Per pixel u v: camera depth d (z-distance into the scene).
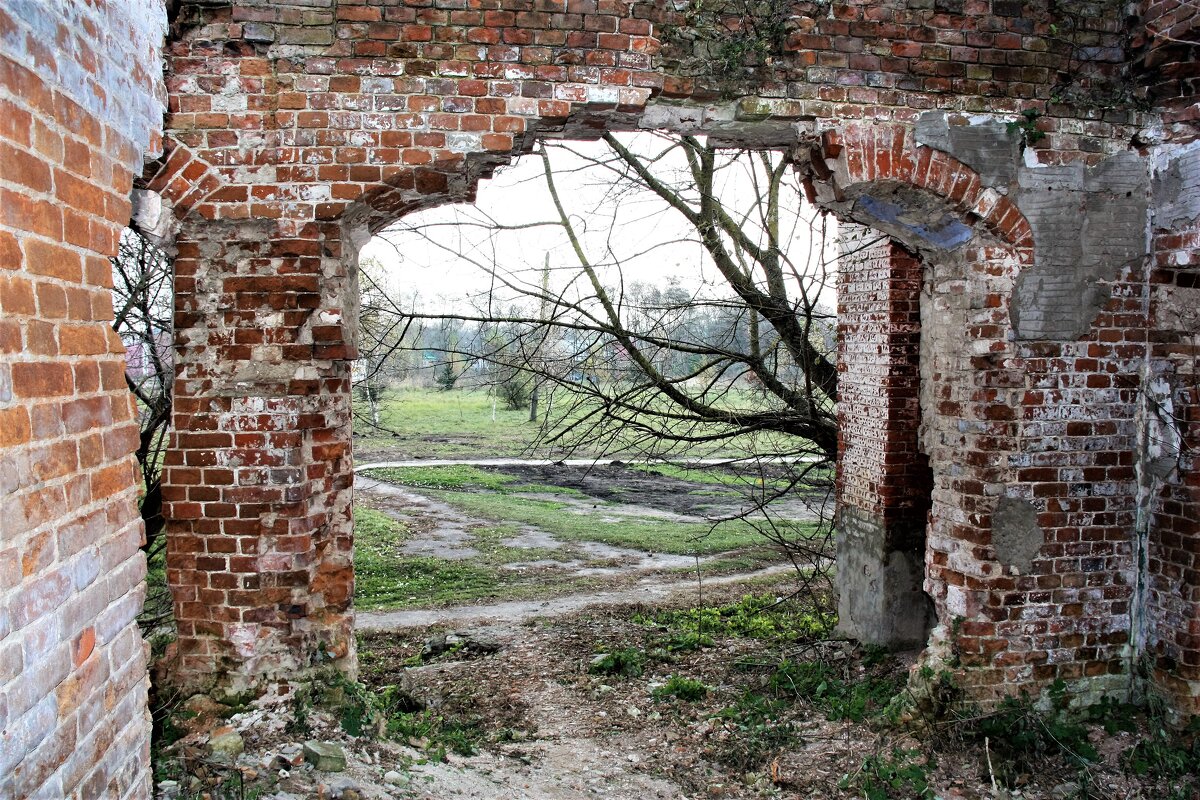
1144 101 4.58
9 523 1.80
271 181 3.94
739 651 7.04
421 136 4.02
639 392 7.98
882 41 4.40
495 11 4.07
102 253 2.34
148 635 5.97
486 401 29.81
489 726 5.29
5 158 1.82
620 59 4.16
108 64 2.42
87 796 2.16
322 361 4.07
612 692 6.00
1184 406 4.41
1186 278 4.46
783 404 9.03
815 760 4.52
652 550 12.47
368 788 3.62
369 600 9.58
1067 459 4.54
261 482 3.94
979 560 4.52
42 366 1.96
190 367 3.93
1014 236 4.46
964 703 4.51
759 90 4.34
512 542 12.91
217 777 3.47
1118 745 4.38
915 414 6.46
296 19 3.95
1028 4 4.49
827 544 11.92
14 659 1.81
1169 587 4.48
